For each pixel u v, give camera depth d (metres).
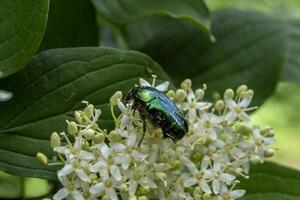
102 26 0.42
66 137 0.31
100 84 0.33
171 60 0.40
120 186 0.31
